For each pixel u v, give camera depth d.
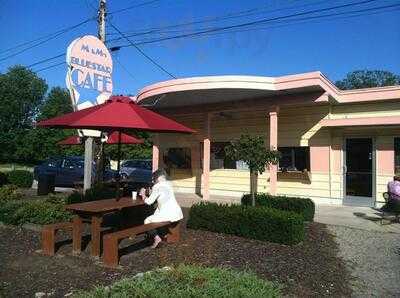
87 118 7.75
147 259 7.49
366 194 14.76
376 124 13.87
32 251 8.04
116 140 13.51
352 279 6.85
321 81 13.24
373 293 6.24
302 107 15.89
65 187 22.33
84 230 9.86
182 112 17.20
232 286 4.95
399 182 12.14
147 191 9.83
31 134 60.12
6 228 10.05
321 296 6.00
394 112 14.20
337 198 15.27
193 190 19.22
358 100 14.57
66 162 22.41
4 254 7.83
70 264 7.21
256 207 9.73
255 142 11.00
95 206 8.15
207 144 16.55
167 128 8.12
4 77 70.00
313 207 11.76
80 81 13.24
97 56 13.83
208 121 16.59
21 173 22.38
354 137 15.03
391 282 6.75
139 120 7.91
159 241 8.23
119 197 9.52
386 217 12.41
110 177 21.61
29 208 10.41
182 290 4.75
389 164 14.37
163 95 14.87
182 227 10.29
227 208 9.73
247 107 15.34
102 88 13.95
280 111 16.41
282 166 16.61
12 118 68.56
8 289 5.94
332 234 10.13
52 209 10.50
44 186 17.31
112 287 5.12
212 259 7.55
